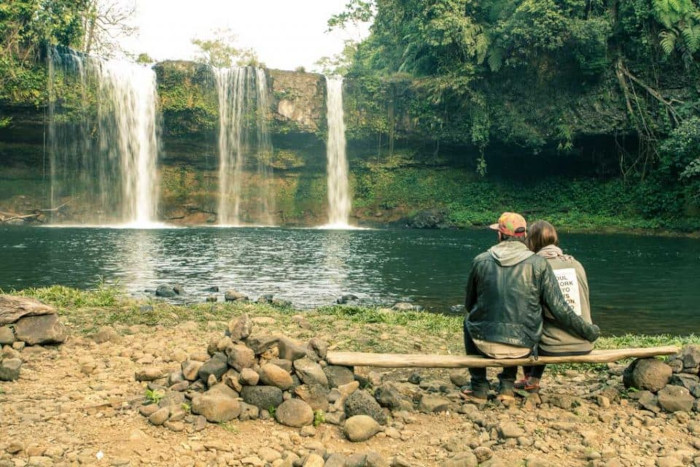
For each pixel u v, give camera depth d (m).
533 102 34.34
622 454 4.04
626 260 18.41
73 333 6.86
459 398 5.07
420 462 3.89
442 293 12.03
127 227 31.70
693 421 4.62
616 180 35.53
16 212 33.50
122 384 5.05
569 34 30.84
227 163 37.31
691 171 28.94
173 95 35.25
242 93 36.47
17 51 30.77
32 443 3.79
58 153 34.09
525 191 37.88
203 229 30.84
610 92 33.16
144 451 3.80
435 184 38.81
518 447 4.14
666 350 5.20
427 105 35.97
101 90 33.69
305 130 36.94
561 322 4.88
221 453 3.86
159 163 36.78
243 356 4.59
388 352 6.70
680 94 32.38
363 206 38.78
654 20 31.62
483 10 34.22
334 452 3.96
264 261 16.94
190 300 10.55
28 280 12.43
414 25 34.75
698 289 12.84
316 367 4.59
